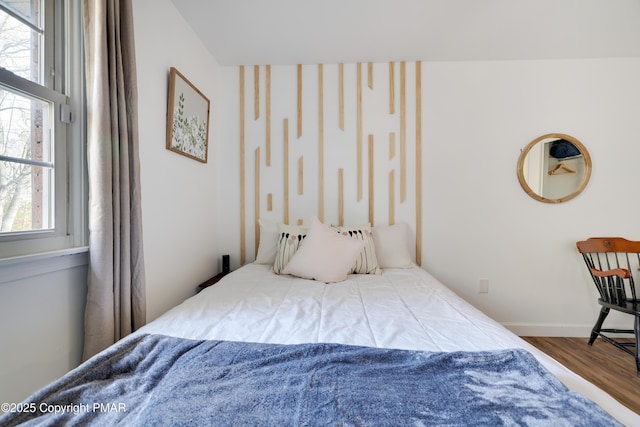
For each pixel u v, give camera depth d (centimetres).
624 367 177
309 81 229
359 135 228
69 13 103
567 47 205
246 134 232
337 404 55
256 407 53
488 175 225
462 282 227
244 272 185
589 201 221
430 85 226
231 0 157
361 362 71
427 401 56
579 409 52
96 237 100
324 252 168
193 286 189
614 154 219
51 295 94
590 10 166
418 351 76
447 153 226
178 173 170
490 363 69
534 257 224
